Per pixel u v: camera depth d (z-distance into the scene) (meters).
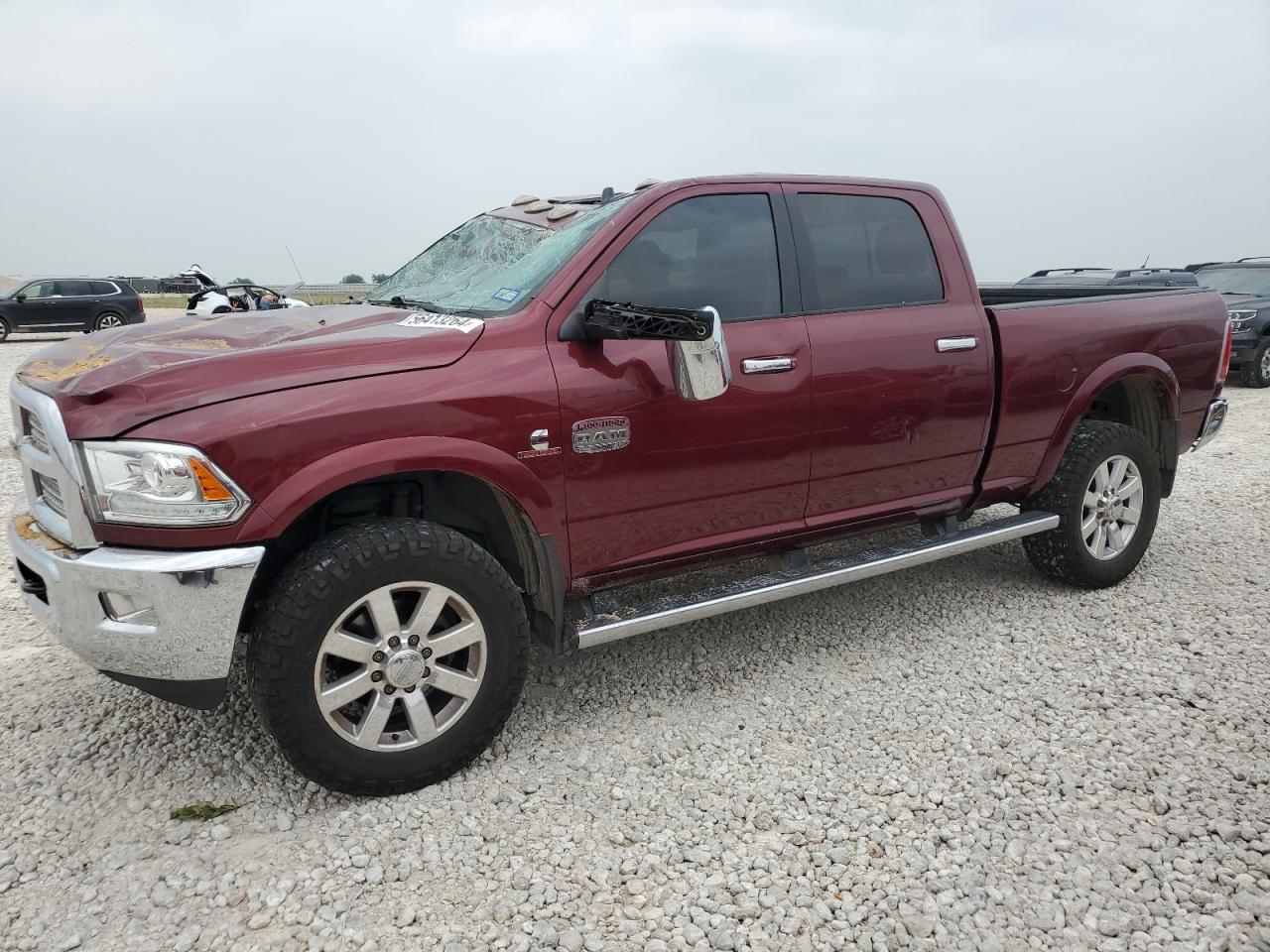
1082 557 4.20
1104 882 2.35
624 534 3.08
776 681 3.50
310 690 2.52
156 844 2.55
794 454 3.35
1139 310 4.32
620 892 2.35
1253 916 2.22
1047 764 2.89
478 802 2.73
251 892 2.35
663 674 3.57
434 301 3.37
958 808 2.67
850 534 3.70
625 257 3.05
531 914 2.26
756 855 2.48
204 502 2.37
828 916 2.24
